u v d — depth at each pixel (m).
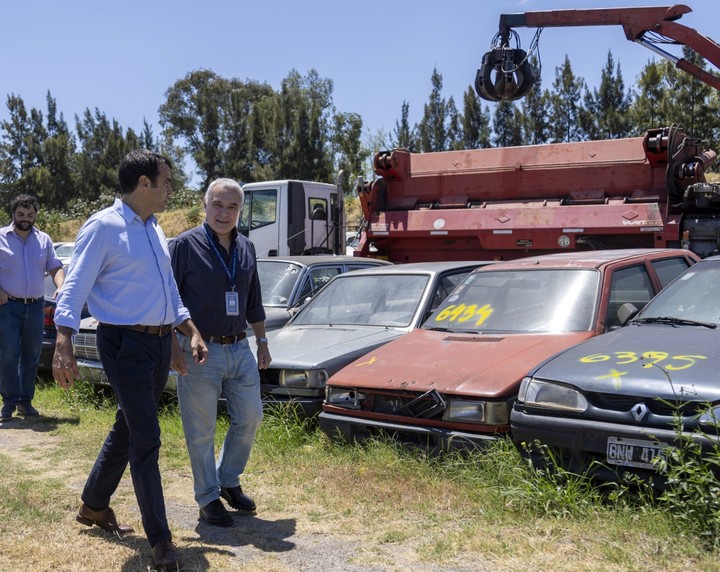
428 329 6.26
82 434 6.64
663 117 40.22
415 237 12.16
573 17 11.13
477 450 4.70
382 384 5.22
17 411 7.63
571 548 3.66
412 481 4.73
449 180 12.06
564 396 4.30
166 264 3.85
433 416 4.99
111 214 3.74
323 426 5.54
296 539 4.05
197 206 45.62
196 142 75.94
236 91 72.88
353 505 4.54
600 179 10.76
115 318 3.68
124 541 4.00
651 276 6.39
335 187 16.56
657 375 4.11
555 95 51.75
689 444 3.74
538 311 5.86
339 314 7.31
